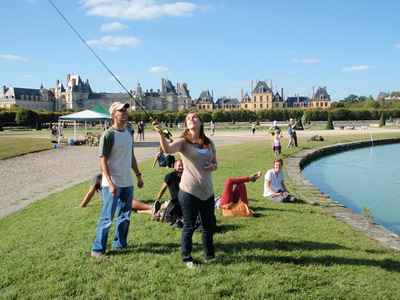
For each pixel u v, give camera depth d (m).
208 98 184.88
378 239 5.98
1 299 3.79
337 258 4.96
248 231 6.10
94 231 6.10
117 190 4.97
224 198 7.44
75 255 5.02
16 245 5.51
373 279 4.31
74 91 177.62
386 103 146.88
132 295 3.87
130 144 5.14
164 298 3.83
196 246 5.41
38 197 9.95
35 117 80.44
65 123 80.50
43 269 4.57
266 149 23.75
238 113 104.94
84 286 4.10
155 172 13.61
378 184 14.77
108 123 34.44
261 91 163.75
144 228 6.28
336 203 8.80
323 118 102.56
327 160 22.34
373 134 42.47
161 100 186.25
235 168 14.60
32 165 17.34
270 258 4.91
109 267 4.61
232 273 4.38
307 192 10.15
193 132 4.53
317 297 3.87
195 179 4.52
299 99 171.62
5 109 89.00
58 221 6.84
